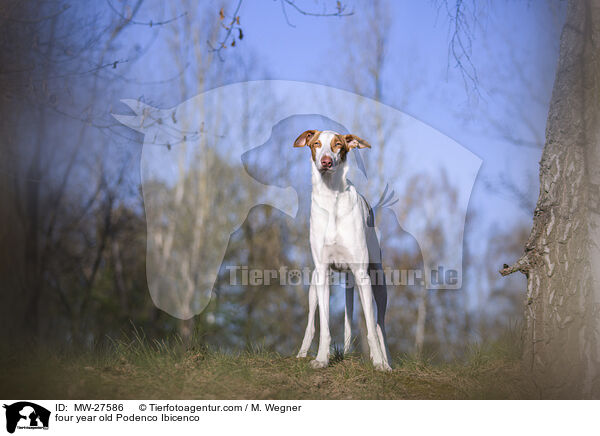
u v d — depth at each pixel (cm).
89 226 1261
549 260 376
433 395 389
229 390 381
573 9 388
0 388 362
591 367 353
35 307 793
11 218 777
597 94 373
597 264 361
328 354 461
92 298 1250
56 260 1108
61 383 374
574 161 374
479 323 1252
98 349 479
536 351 378
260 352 497
